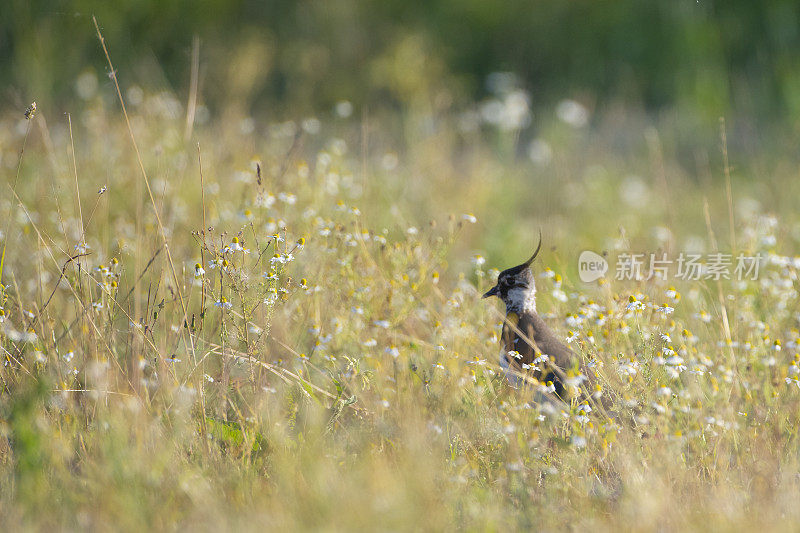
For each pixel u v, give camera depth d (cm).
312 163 2497
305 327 1449
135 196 1983
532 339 1318
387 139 3092
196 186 2025
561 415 1198
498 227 2269
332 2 4028
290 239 1555
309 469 1095
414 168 2561
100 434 1151
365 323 1461
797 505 1066
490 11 4206
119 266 1478
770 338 1483
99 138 2258
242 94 3259
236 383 1324
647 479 1105
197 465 1122
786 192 2603
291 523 992
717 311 1584
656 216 2530
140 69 3331
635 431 1198
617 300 1417
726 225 2447
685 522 1032
